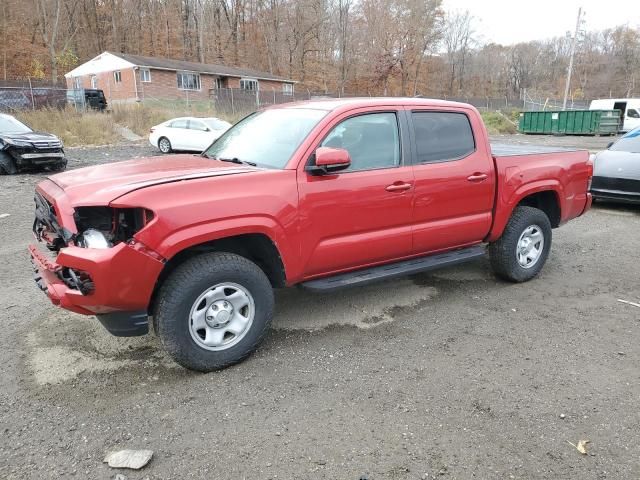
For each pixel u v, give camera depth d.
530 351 3.82
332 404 3.11
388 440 2.78
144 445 2.73
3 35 46.44
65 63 50.22
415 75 63.41
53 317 4.29
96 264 2.92
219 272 3.32
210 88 43.31
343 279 4.00
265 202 3.40
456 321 4.35
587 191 5.72
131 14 58.59
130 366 3.53
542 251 5.33
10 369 3.46
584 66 81.31
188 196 3.15
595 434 2.85
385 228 4.10
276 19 60.88
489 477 2.52
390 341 3.96
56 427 2.87
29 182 11.76
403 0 61.44
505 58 82.00
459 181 4.46
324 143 3.76
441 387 3.31
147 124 24.92
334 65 62.41
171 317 3.22
